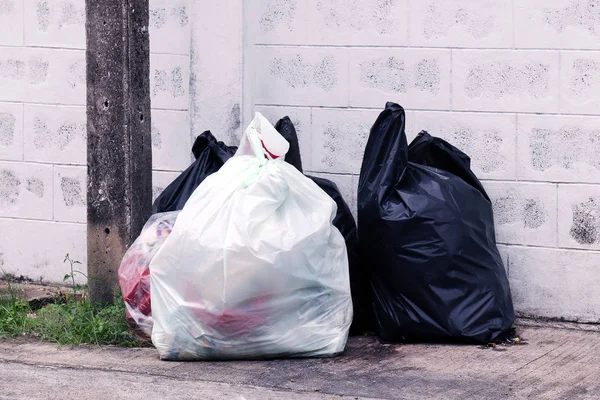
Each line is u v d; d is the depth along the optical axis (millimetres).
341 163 8578
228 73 8727
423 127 8305
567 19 7820
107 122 8039
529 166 8023
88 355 7410
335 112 8555
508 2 7953
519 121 8023
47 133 9430
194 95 8859
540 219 8031
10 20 9469
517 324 8062
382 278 7648
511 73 8008
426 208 7504
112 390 6559
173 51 8969
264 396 6395
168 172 9094
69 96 9336
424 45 8227
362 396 6383
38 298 8938
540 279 8070
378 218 7559
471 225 7590
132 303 7602
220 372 6902
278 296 7016
